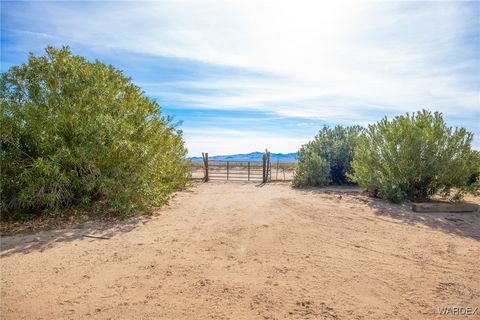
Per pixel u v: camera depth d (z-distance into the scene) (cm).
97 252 626
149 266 549
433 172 1143
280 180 2097
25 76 984
